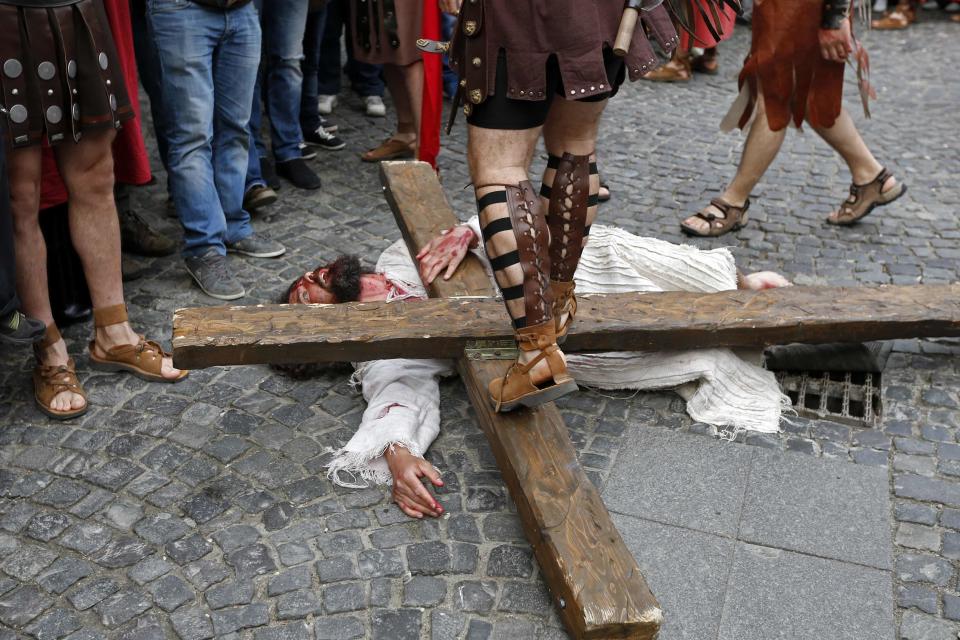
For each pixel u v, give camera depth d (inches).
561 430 104.7
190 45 145.9
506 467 102.7
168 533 103.6
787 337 124.3
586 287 135.1
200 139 151.3
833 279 164.1
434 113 191.3
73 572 98.3
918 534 104.8
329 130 220.1
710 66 277.3
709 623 93.4
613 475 113.0
